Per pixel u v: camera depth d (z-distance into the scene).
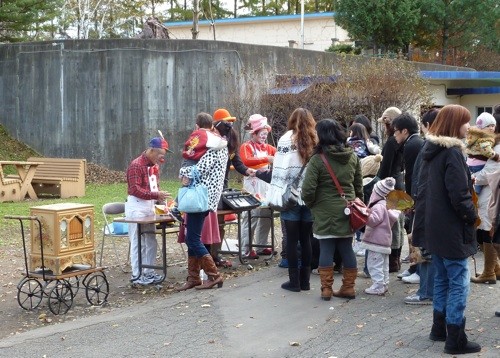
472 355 5.54
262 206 9.38
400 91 19.34
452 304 5.56
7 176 18.23
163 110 21.41
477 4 30.73
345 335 6.16
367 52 30.98
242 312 6.98
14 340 6.41
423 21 30.72
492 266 7.84
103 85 21.78
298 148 7.43
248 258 9.69
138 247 8.34
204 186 7.76
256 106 20.11
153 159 8.32
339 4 30.39
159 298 7.86
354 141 8.94
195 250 7.96
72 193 18.09
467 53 34.16
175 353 5.85
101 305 7.71
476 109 26.56
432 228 5.59
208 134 7.87
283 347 5.91
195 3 25.14
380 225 7.45
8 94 22.83
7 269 9.70
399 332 6.19
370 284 8.04
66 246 7.33
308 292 7.68
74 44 21.95
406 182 7.61
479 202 7.75
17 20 25.53
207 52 21.09
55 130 22.30
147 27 23.38
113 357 5.81
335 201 7.09
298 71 20.95
